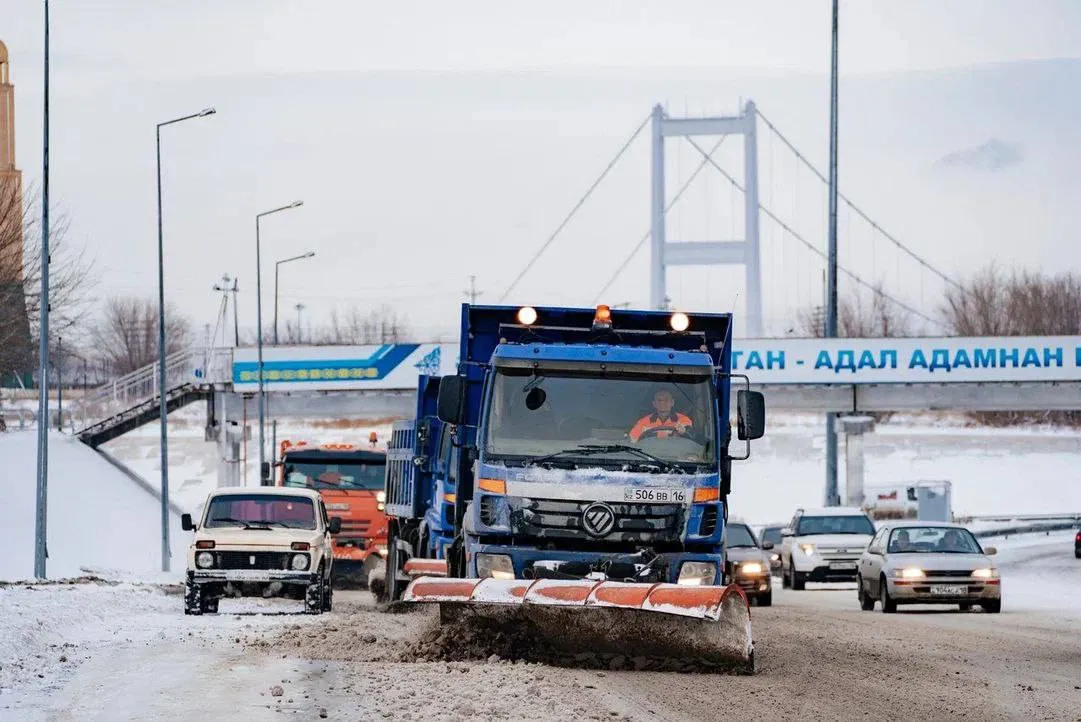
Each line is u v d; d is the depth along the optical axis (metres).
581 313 32.88
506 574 29.03
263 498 44.47
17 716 20.19
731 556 54.22
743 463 145.88
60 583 51.66
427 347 107.19
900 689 23.88
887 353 103.12
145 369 112.31
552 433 29.64
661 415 29.91
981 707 21.80
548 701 21.02
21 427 117.25
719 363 32.75
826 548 68.62
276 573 41.94
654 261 192.50
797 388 105.31
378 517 63.59
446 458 40.72
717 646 26.06
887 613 47.22
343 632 33.28
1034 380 102.56
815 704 21.84
